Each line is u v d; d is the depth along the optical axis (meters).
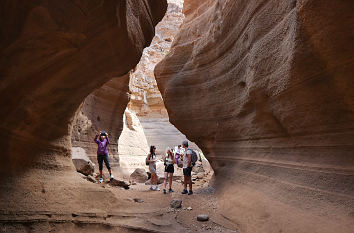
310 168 3.81
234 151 7.02
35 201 3.51
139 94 29.42
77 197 4.21
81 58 3.44
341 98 3.26
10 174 3.39
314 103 3.67
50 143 4.18
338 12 2.79
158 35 34.38
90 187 4.65
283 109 4.36
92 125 10.70
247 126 6.11
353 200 3.02
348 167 3.24
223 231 4.09
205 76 8.32
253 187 5.15
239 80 6.27
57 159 4.42
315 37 3.13
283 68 4.06
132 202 5.39
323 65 3.29
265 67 4.73
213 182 8.01
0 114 2.93
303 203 3.63
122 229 3.84
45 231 3.35
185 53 9.62
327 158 3.59
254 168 5.52
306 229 3.18
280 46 4.21
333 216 3.08
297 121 4.09
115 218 4.29
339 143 3.41
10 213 3.13
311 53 3.35
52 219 3.52
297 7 3.21
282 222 3.59
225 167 7.39
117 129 12.64
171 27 34.47
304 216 3.41
